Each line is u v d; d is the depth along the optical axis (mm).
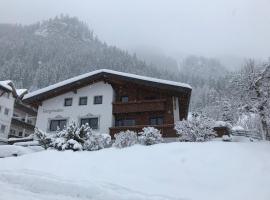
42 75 107062
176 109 27984
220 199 10570
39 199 8625
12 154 21500
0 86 48375
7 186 9898
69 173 13242
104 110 27969
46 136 21922
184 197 10727
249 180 11602
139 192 10438
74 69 131750
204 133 19844
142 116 27281
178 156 14109
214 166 12867
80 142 20359
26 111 55875
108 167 13852
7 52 140750
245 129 26203
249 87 20906
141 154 14938
